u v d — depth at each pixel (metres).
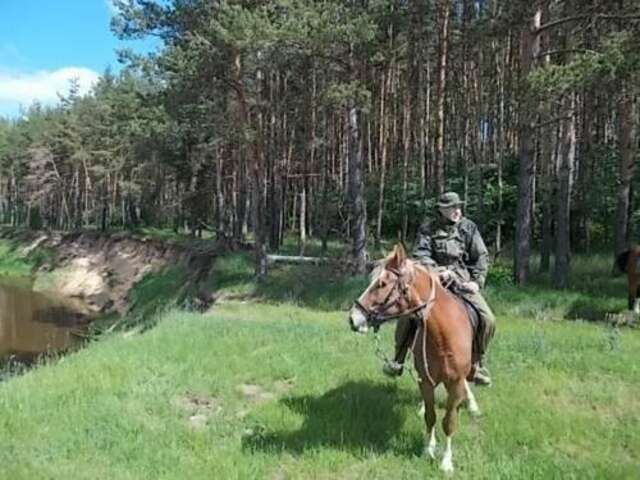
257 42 20.98
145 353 11.74
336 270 25.59
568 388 8.94
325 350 11.60
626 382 9.17
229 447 7.57
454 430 6.89
